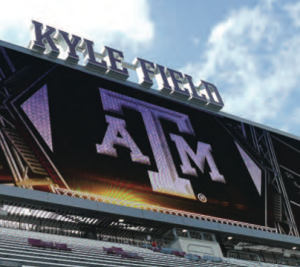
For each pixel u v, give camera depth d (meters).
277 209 34.03
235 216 31.27
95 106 30.16
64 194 24.41
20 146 24.45
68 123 27.75
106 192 26.23
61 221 25.11
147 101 33.72
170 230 28.42
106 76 32.97
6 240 17.95
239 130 37.69
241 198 32.69
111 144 28.77
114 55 35.12
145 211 27.08
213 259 27.06
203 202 30.39
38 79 28.75
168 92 35.84
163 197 28.62
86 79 31.52
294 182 37.22
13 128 24.94
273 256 34.12
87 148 27.36
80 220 25.55
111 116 30.38
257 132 38.91
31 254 16.41
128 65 35.66
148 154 30.09
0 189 22.27
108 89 32.06
